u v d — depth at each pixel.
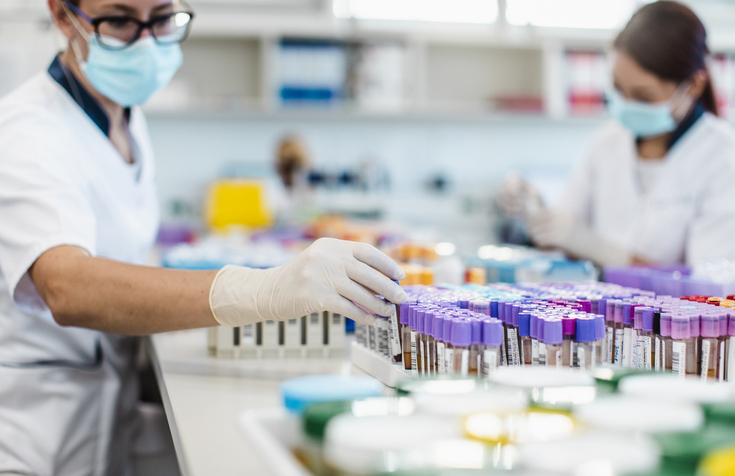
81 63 1.48
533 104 4.28
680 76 1.89
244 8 4.16
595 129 4.77
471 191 4.65
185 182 4.41
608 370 0.76
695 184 2.08
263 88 4.16
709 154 2.07
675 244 2.15
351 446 0.55
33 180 1.18
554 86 4.30
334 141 4.55
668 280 1.33
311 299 1.01
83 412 1.38
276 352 1.26
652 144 2.22
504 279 1.65
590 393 0.69
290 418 0.70
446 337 0.87
